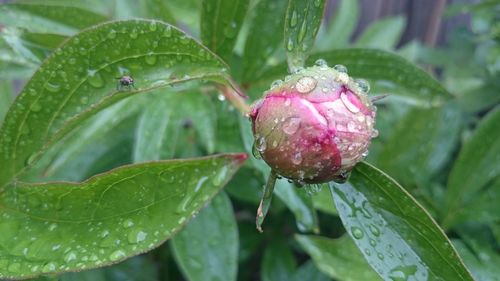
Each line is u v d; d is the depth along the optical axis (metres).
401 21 0.29
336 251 0.19
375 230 0.13
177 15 0.22
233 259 0.18
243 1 0.17
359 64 0.18
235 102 0.17
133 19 0.13
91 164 0.22
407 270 0.13
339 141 0.12
